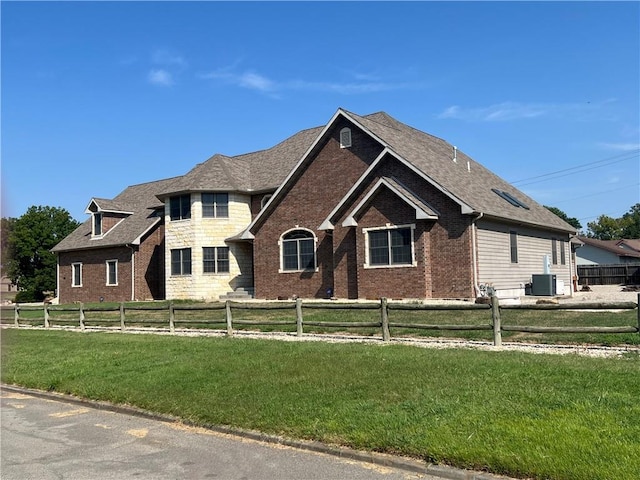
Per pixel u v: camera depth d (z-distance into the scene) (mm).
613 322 13742
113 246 36344
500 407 7117
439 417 6969
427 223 22922
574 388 7723
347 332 15109
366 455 6355
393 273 23453
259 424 7559
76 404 10133
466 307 12297
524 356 10211
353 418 7285
